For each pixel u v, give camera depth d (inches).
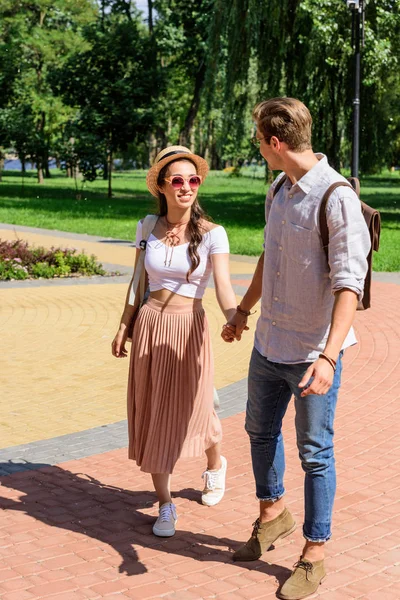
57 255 574.9
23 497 177.6
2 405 255.1
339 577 139.9
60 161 1647.4
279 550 150.7
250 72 1002.1
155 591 134.5
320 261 125.5
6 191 1753.2
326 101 1004.6
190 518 166.1
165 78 1573.6
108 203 1395.2
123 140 1582.2
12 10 1889.8
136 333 155.9
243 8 978.1
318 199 123.3
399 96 1164.5
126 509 170.9
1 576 139.8
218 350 342.6
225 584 137.2
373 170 1237.7
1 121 1691.7
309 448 131.0
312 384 119.7
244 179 2578.7
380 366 305.4
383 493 179.3
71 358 321.1
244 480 188.4
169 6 1749.5
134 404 157.5
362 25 615.5
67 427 232.2
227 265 152.8
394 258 673.0
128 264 623.8
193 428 154.6
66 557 147.6
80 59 1546.5
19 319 401.4
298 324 129.0
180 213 152.3
